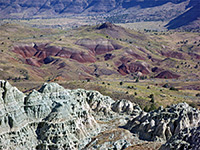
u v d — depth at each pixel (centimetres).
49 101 7938
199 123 7325
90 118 8381
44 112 7619
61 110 7619
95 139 7588
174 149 5806
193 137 5788
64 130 7231
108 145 7194
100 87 19262
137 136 7588
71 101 8369
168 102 16338
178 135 6219
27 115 7362
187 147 5628
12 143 6469
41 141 7000
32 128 7219
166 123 7319
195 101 17225
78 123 7831
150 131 7431
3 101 6838
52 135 7062
